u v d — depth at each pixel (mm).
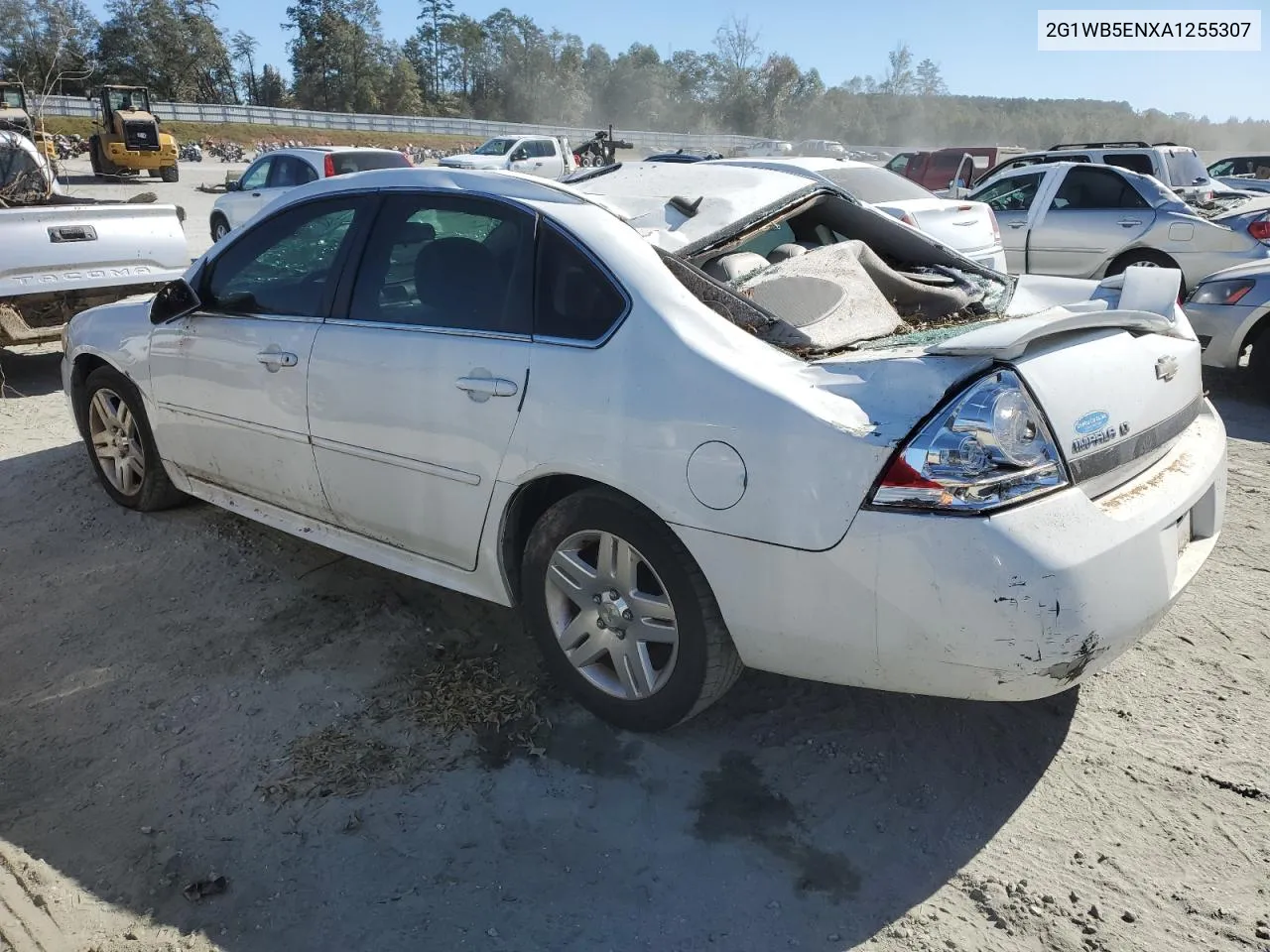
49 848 2514
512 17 102562
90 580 4000
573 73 104000
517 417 2826
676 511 2527
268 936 2230
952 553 2182
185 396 3986
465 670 3277
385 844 2502
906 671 2342
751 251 4188
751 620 2490
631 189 3869
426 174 3336
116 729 3008
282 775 2762
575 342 2764
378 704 3098
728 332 2602
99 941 2221
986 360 2303
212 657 3393
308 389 3414
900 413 2273
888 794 2676
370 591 3842
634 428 2582
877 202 7746
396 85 97375
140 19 76312
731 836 2523
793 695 3129
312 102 96000
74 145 39156
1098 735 2920
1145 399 2631
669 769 2783
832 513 2291
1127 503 2447
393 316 3236
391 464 3205
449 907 2303
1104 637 2252
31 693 3219
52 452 5613
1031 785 2707
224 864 2445
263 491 3830
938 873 2400
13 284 6688
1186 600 3756
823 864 2432
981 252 8281
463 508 3043
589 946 2191
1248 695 3111
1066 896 2320
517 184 3090
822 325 2861
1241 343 6613
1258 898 2311
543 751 2855
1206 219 9320
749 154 49406
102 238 7094
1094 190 10148
